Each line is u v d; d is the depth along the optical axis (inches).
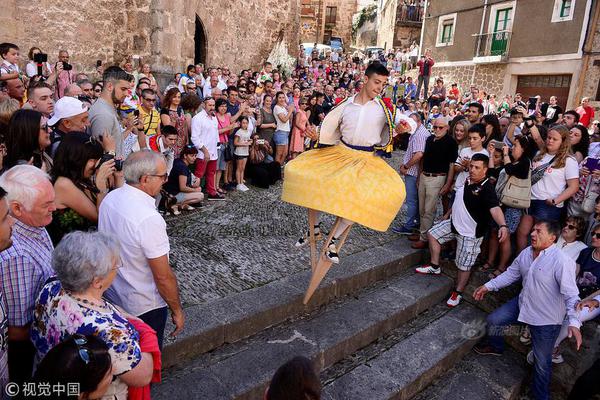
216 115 253.6
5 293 72.5
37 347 70.1
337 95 462.9
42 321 69.4
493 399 141.6
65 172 96.9
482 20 720.3
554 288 142.4
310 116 372.8
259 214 223.9
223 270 155.9
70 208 97.2
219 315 126.8
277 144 312.7
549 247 144.8
